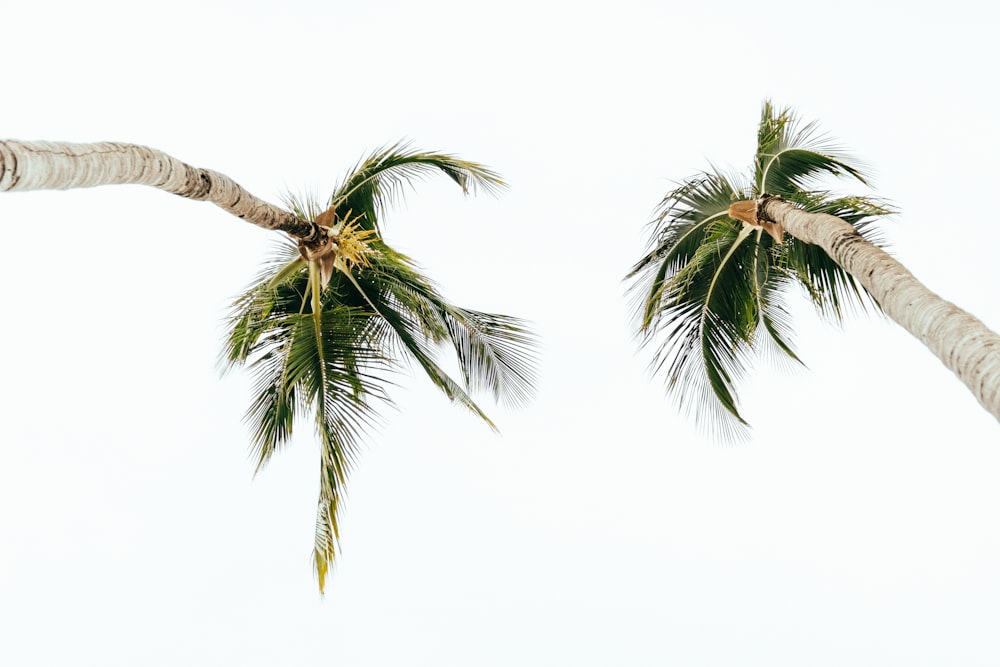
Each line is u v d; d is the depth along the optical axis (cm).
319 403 855
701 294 1001
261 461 952
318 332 892
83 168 528
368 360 887
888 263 672
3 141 478
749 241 995
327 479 835
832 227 769
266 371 950
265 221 809
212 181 699
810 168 970
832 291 954
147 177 609
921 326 579
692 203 990
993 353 504
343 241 942
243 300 944
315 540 838
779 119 959
